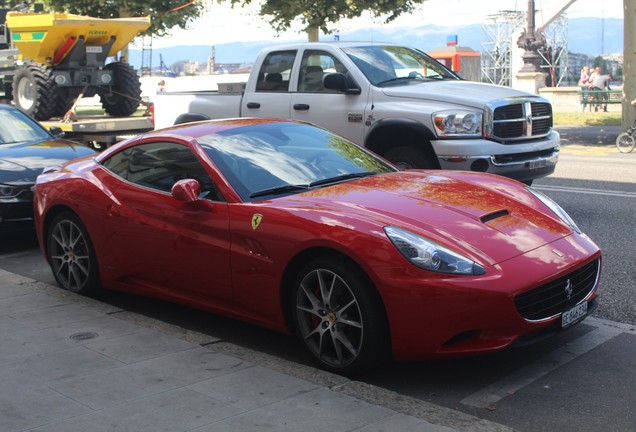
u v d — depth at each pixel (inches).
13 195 316.2
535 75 1226.6
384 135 348.5
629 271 263.0
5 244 341.4
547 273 169.6
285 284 186.5
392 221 176.2
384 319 170.7
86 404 157.0
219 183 202.5
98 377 171.8
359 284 170.6
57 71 564.1
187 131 226.7
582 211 367.6
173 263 209.9
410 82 365.1
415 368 183.3
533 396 165.6
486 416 157.1
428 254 165.9
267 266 186.7
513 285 163.5
